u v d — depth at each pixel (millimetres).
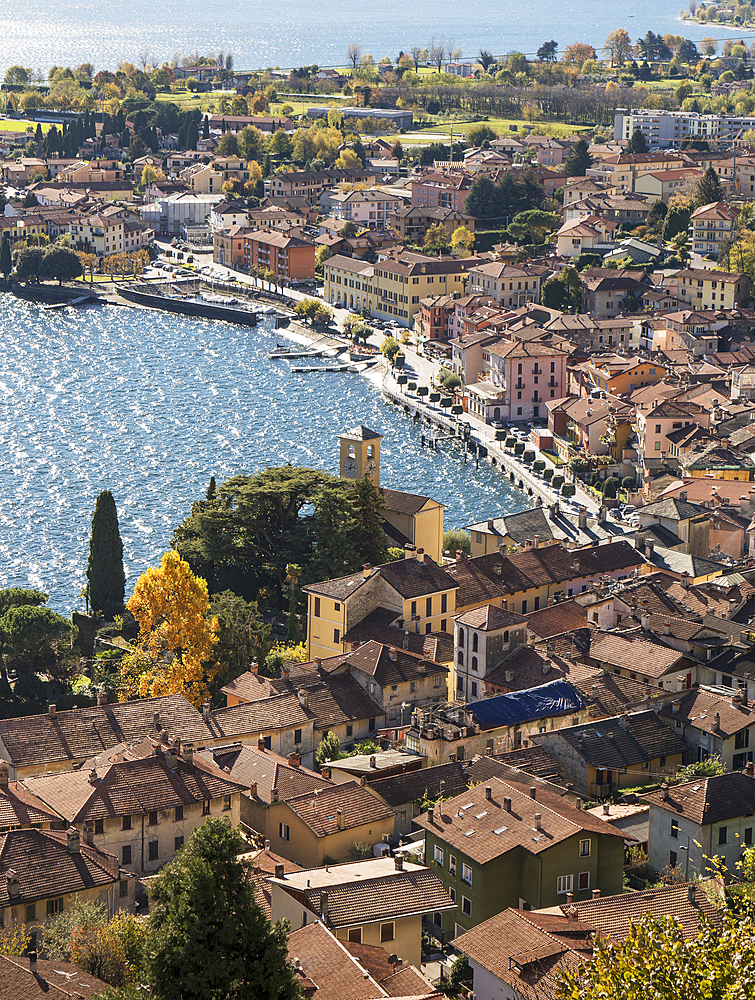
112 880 114312
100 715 150000
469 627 164875
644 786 139750
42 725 146250
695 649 163750
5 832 117562
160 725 149375
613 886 113000
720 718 143250
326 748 153625
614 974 63719
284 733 154750
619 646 165625
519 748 145625
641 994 62188
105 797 125688
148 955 75125
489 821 114250
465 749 144000
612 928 98438
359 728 161125
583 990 65375
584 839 110875
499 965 94188
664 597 181875
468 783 132250
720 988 61250
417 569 189500
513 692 152500
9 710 188500
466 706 149250
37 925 110562
